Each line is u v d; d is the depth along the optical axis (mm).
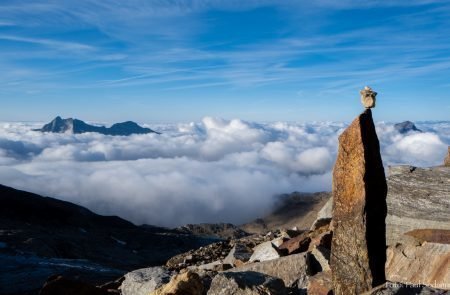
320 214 22484
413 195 16609
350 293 9211
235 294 10211
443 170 18828
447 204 15523
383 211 9156
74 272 63812
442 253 12688
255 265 14477
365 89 9188
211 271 14773
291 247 17094
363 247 8992
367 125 9102
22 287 52812
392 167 20656
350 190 9234
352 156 9180
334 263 9500
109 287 17859
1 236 144625
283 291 10273
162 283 13914
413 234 14461
